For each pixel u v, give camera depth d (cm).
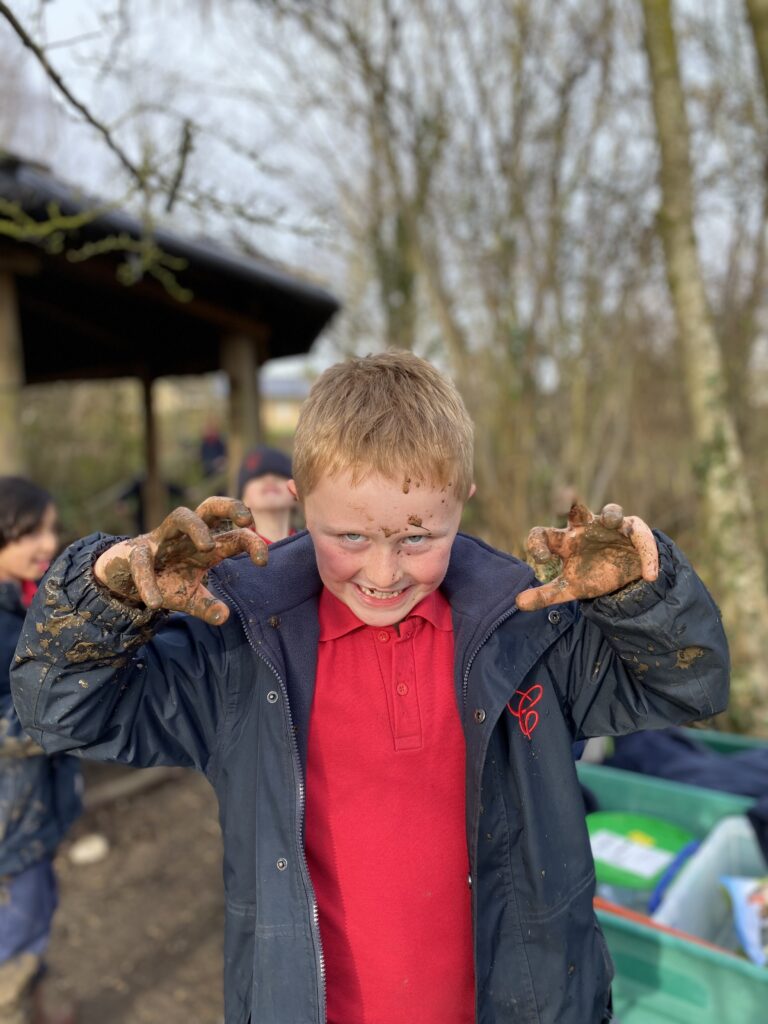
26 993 200
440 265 564
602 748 304
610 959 131
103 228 329
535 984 119
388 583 109
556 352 543
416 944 119
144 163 227
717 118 551
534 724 120
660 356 674
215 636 123
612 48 506
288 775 114
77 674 101
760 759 282
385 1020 119
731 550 404
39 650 99
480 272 539
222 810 120
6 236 325
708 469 411
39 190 303
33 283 443
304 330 542
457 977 121
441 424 109
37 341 579
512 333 513
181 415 1380
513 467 486
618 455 560
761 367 704
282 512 252
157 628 104
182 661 119
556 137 519
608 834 243
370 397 109
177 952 279
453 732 122
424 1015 119
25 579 209
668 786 258
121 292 418
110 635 98
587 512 97
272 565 125
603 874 224
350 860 119
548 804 120
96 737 107
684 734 308
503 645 120
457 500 112
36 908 200
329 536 110
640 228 531
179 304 433
